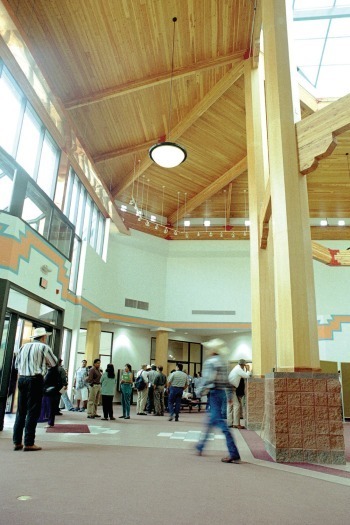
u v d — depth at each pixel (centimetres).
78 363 1770
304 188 622
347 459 513
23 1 898
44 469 363
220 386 477
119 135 1432
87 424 803
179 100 1370
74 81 1145
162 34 1084
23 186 746
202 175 1775
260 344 985
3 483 308
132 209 1923
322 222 1886
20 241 726
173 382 1007
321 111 592
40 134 1091
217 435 718
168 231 1973
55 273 901
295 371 528
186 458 459
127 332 1934
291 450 485
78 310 1402
